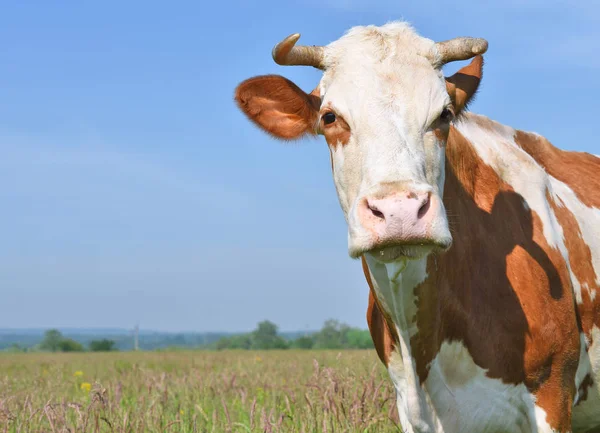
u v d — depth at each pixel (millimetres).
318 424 6035
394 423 6059
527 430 5000
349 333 81562
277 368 13906
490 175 5457
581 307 5469
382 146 4332
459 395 4984
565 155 6438
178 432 6871
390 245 3961
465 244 5023
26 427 6500
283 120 5477
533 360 4891
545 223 5395
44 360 25625
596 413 5648
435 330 4871
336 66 4855
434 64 4816
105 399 6516
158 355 29703
